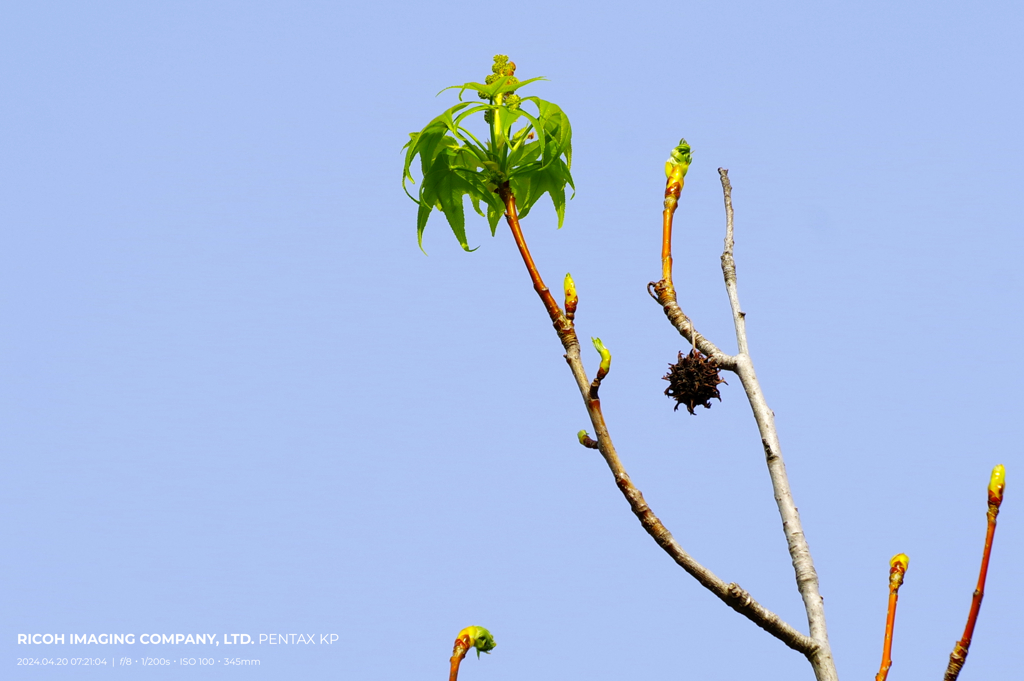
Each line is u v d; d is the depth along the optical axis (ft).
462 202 30.22
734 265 30.14
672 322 29.71
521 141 29.04
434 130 28.30
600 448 25.14
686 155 31.91
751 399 27.55
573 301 26.30
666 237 30.71
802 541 25.67
